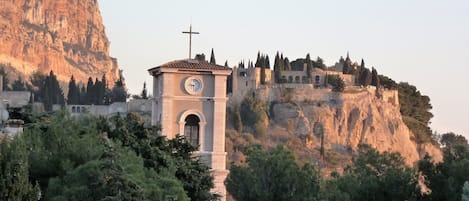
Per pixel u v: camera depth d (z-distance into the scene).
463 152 133.25
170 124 121.69
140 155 96.94
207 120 122.62
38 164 82.81
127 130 103.50
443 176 130.88
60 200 77.06
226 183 128.25
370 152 138.12
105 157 80.88
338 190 127.06
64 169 81.44
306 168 125.94
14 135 81.25
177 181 91.06
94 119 104.31
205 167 110.56
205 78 122.88
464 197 107.31
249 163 127.56
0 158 71.75
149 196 82.56
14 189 71.38
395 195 130.00
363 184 131.88
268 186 125.00
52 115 98.06
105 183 77.56
